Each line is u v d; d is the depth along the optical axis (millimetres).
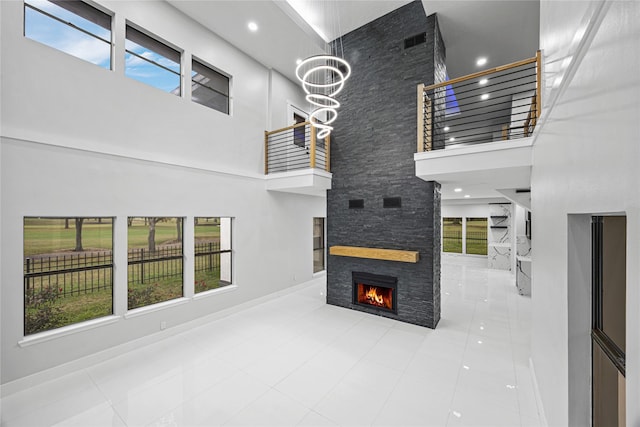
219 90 5312
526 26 4992
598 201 1273
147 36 4242
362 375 3229
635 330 897
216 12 4617
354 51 5477
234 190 5387
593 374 1702
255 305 5758
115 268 3750
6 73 2896
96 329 3512
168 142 4359
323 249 8656
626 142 993
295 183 5523
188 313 4562
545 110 2445
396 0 4758
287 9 4730
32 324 3553
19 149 2969
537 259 2871
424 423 2504
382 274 5102
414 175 4762
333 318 5031
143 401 2775
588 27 1333
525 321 4898
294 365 3443
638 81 896
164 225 5332
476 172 3801
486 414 2607
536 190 2945
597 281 1703
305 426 2471
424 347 3916
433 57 4602
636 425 874
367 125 5297
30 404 2729
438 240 4926
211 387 3004
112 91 3734
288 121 6707
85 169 3463
